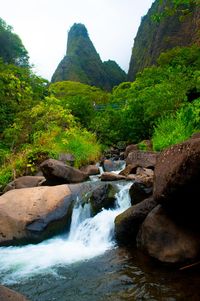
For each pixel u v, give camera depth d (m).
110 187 8.19
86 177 11.41
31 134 15.12
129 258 5.92
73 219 8.15
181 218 5.85
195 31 57.84
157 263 5.54
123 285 5.00
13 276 5.79
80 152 14.00
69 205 8.34
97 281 5.27
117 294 4.78
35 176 11.58
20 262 6.43
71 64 112.00
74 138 14.91
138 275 5.24
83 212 8.05
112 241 6.91
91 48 125.25
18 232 7.60
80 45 122.12
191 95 14.61
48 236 7.78
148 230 5.86
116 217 6.96
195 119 10.98
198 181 4.98
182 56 34.53
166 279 5.00
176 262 5.38
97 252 6.53
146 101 16.48
